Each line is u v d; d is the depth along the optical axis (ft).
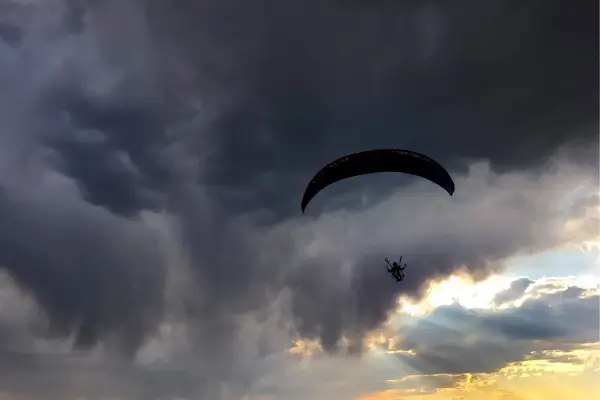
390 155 107.55
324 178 108.99
